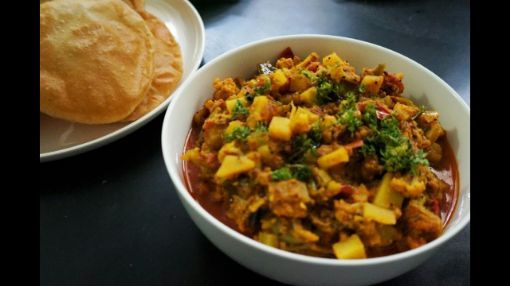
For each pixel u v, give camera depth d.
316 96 0.32
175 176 0.27
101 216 0.34
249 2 0.55
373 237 0.26
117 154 0.38
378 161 0.28
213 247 0.32
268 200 0.26
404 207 0.28
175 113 0.31
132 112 0.39
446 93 0.33
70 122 0.39
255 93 0.32
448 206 0.30
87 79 0.38
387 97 0.33
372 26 0.52
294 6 0.54
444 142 0.33
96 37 0.40
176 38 0.49
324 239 0.27
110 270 0.30
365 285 0.26
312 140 0.29
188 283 0.30
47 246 0.32
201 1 0.54
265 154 0.28
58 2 0.41
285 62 0.35
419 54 0.48
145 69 0.41
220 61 0.34
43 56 0.38
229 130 0.30
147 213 0.34
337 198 0.27
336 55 0.35
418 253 0.24
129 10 0.44
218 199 0.29
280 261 0.24
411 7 0.54
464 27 0.51
